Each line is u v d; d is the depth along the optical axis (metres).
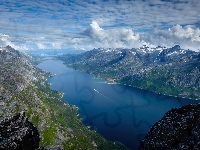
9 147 59.25
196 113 65.25
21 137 64.44
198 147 53.94
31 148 65.06
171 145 60.09
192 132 59.69
